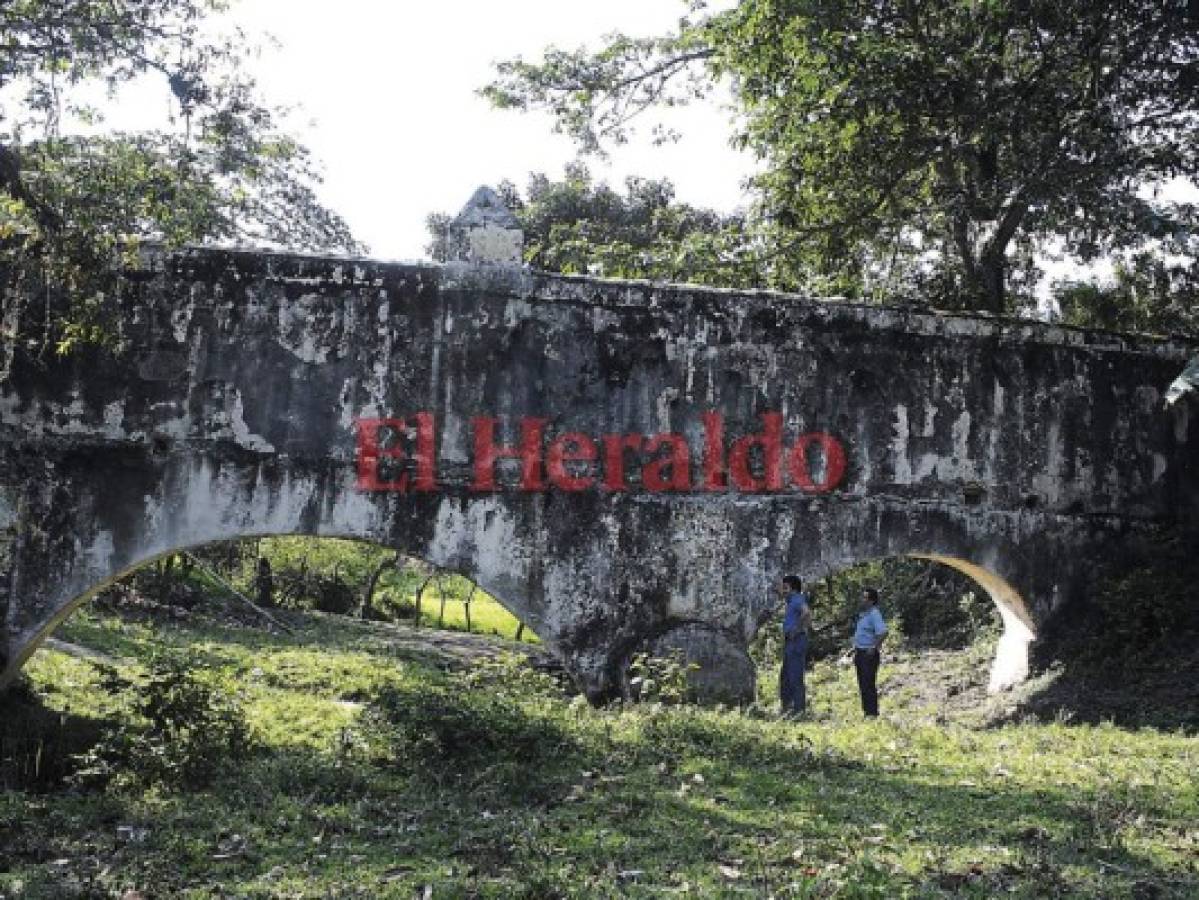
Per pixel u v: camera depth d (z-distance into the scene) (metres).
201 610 21.50
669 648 12.31
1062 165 15.98
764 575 12.72
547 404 12.36
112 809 7.77
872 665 13.12
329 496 11.79
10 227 9.77
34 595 11.12
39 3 9.58
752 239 17.95
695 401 12.72
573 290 12.52
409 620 30.52
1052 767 8.55
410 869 6.30
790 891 5.63
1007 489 13.52
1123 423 14.02
